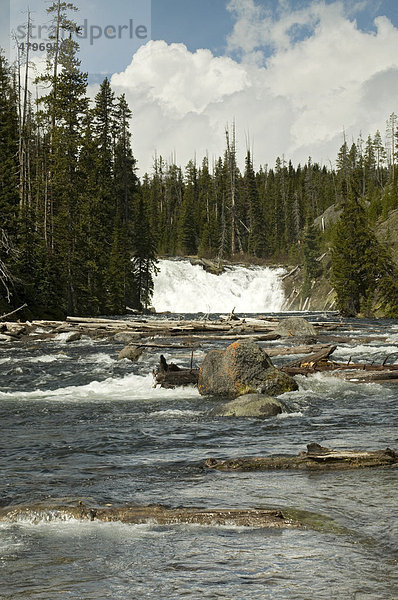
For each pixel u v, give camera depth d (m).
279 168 176.38
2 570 3.96
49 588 3.64
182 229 121.00
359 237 63.94
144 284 81.75
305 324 29.94
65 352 25.17
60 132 58.00
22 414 11.50
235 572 3.86
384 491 5.77
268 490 5.95
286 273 98.44
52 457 7.83
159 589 3.60
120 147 89.62
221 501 5.59
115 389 15.16
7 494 5.98
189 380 15.08
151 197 131.88
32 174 69.38
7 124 60.09
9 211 48.53
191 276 94.31
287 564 3.99
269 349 21.31
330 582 3.66
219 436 9.12
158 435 9.27
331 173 165.38
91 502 5.57
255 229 121.88
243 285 96.12
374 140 156.38
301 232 123.88
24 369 19.38
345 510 5.20
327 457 6.97
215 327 32.78
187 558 4.14
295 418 10.62
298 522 4.84
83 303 59.66
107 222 75.19
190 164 149.50
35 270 48.66
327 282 88.69
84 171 61.75
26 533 4.78
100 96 86.06
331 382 14.87
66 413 11.58
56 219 57.75
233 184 128.88
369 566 3.92
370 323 45.50
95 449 8.30
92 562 4.09
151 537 4.64
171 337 29.86
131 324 34.41
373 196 114.75
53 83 57.72
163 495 5.85
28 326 36.12
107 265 69.62
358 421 10.22
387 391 13.75
